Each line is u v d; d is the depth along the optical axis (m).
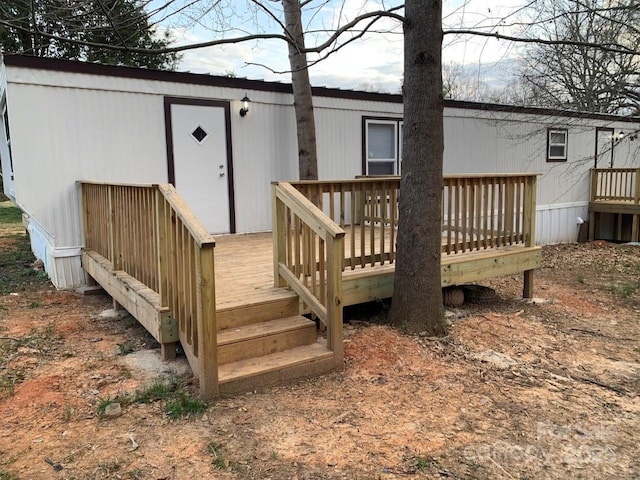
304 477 2.37
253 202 7.64
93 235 5.93
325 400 3.17
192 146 6.96
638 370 3.91
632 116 12.82
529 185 6.12
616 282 7.69
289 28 7.11
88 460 2.49
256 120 7.55
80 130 6.07
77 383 3.40
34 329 4.61
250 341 3.50
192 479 2.35
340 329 3.61
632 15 6.90
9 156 8.89
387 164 9.12
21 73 5.64
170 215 3.41
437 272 4.45
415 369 3.69
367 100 8.71
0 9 5.44
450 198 5.28
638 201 11.92
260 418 2.92
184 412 2.96
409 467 2.46
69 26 4.62
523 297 6.37
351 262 4.58
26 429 2.79
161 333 3.59
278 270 4.20
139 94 6.46
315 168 7.59
